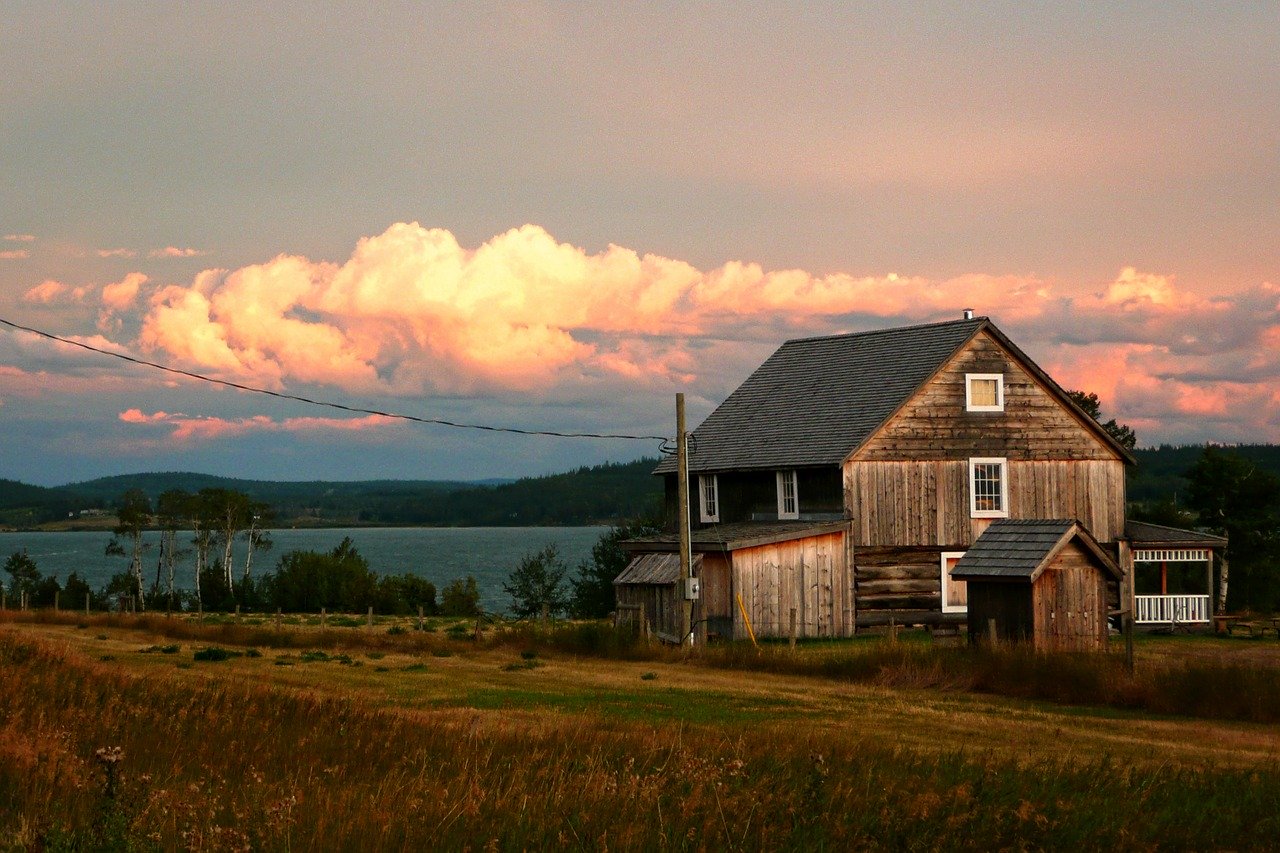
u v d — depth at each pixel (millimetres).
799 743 18188
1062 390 48625
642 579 44531
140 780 12453
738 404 55312
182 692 21172
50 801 12242
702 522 53688
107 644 39844
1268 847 13438
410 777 14484
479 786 13453
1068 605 34250
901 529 46688
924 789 14648
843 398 50062
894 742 20500
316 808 12234
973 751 19547
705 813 12570
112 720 17641
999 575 34062
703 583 44031
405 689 27922
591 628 37594
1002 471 47906
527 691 27688
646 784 13484
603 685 29031
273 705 20219
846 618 45562
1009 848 12594
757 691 27922
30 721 16812
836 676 30906
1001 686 28047
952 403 47750
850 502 46219
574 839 11734
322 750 16359
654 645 36125
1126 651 30328
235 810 12070
